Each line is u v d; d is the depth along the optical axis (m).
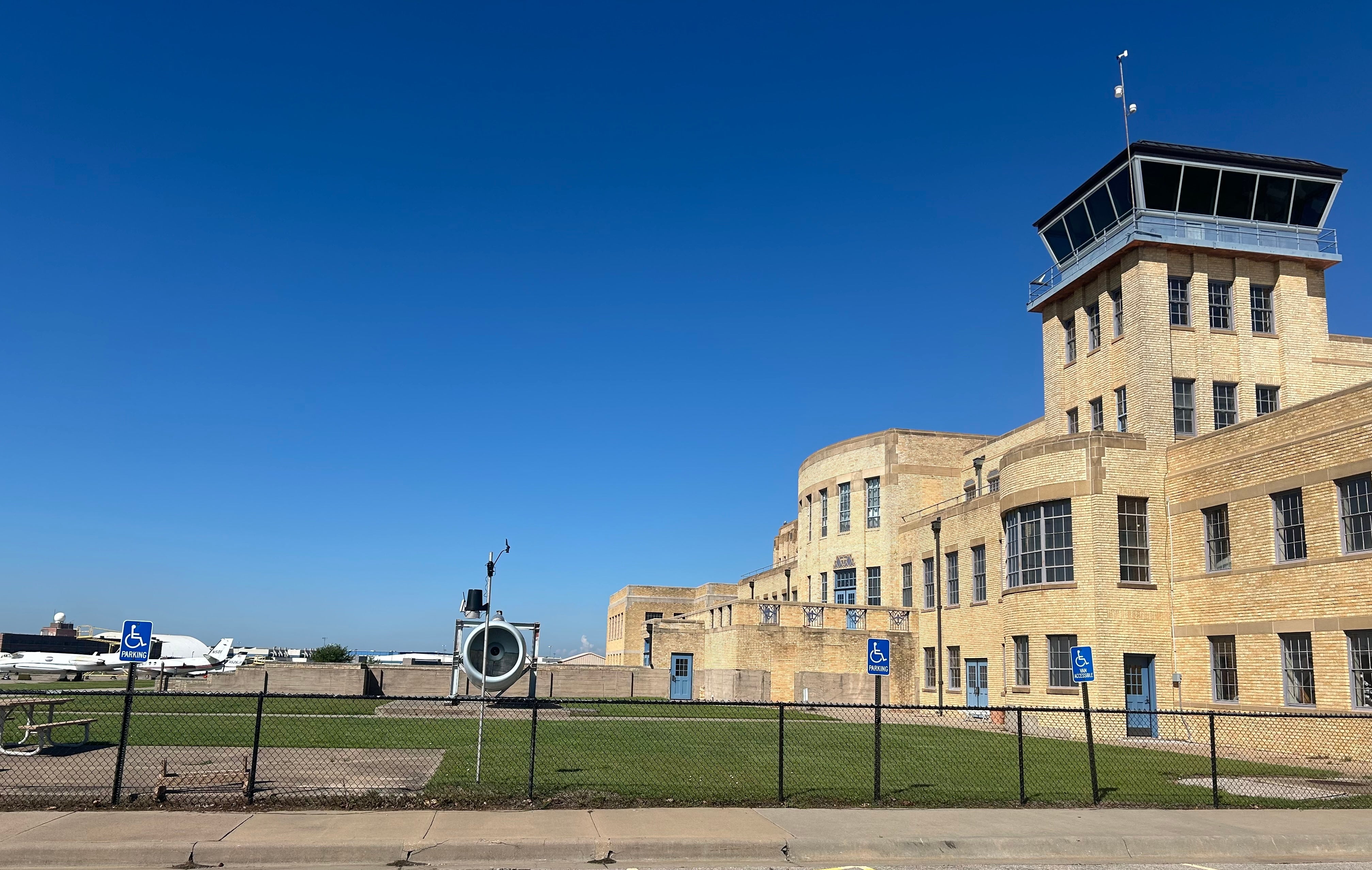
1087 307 40.38
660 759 21.17
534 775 16.78
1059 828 14.13
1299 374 37.28
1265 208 37.53
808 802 15.74
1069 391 41.25
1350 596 26.77
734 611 48.44
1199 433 35.88
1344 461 27.16
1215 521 32.78
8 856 11.52
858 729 31.72
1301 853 13.77
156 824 13.01
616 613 97.75
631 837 12.79
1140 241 36.19
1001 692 39.97
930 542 48.25
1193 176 36.81
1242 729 30.25
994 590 41.03
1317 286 38.19
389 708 34.75
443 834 12.75
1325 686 27.41
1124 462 34.84
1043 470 36.19
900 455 55.78
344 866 11.85
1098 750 26.64
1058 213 41.41
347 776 17.44
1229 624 31.31
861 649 48.47
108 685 52.91
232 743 23.00
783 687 47.56
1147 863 13.08
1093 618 33.66
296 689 44.12
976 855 13.12
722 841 12.77
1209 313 37.00
